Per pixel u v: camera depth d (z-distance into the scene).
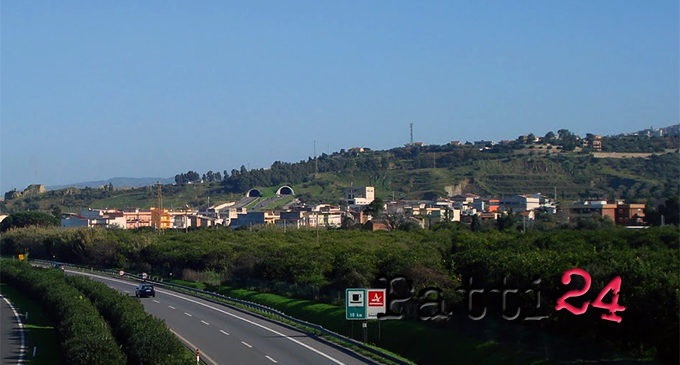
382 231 138.62
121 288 101.81
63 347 49.28
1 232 199.00
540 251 68.50
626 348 46.16
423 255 72.38
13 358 54.22
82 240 144.88
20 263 118.31
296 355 50.94
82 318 55.25
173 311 76.56
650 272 46.41
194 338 58.59
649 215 107.81
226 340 57.59
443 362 51.84
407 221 157.75
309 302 76.00
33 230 171.75
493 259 57.69
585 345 47.69
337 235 130.38
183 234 146.88
